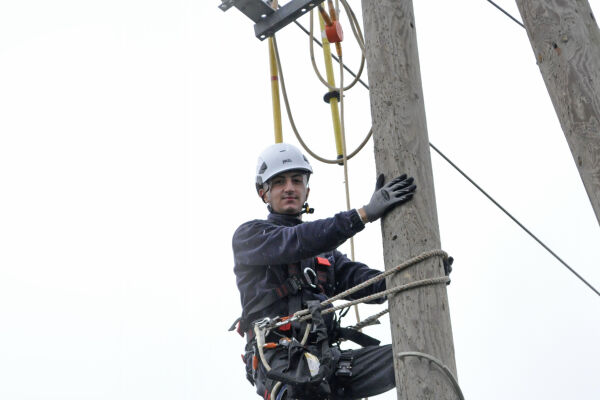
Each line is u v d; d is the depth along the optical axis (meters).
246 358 6.82
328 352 6.20
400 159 6.08
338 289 7.21
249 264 6.80
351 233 6.18
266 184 7.41
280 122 8.70
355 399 6.65
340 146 8.38
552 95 5.82
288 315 6.64
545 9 5.90
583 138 5.59
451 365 5.62
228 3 8.26
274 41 8.77
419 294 5.74
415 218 5.92
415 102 6.23
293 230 6.52
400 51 6.34
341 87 8.27
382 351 6.59
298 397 6.23
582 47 5.74
